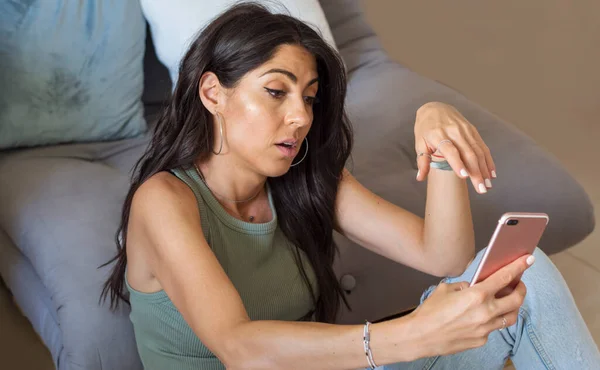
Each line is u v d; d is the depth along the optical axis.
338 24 2.75
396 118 2.32
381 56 2.74
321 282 1.51
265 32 1.28
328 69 1.35
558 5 3.90
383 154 2.16
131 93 2.22
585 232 2.18
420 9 3.74
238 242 1.39
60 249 1.72
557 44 3.88
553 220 2.11
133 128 2.24
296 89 1.30
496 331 1.41
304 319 1.52
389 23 3.72
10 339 2.04
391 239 1.50
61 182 1.92
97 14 2.14
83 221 1.79
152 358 1.44
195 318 1.18
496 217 2.02
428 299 1.08
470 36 3.81
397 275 1.91
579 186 2.19
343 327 1.10
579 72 3.78
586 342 1.38
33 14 2.06
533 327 1.38
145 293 1.38
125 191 1.93
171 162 1.36
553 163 2.20
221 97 1.32
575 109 3.54
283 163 1.33
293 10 2.42
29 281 1.85
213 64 1.31
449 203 1.39
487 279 1.08
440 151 1.28
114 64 2.17
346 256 1.86
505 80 3.69
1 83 2.06
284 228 1.48
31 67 2.06
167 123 1.37
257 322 1.14
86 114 2.16
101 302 1.60
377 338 1.08
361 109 2.37
